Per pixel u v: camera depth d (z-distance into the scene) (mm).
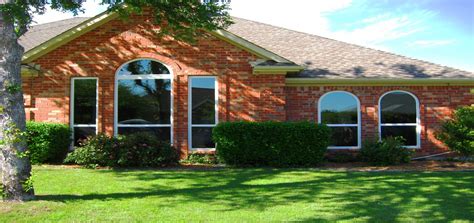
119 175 10703
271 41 18484
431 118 15211
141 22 14148
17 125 7352
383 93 15234
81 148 12516
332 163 13906
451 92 15258
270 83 14109
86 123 14156
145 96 14164
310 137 12758
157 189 8914
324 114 15180
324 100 15250
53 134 12906
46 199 7648
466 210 7105
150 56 14086
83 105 14188
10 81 7359
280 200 7852
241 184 9555
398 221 6414
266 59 14070
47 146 12734
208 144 14094
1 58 7379
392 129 15242
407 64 16203
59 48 14133
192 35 12328
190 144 14031
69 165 12844
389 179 10203
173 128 13961
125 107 14133
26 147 7492
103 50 14125
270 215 6707
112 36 14141
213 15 11711
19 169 7320
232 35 13969
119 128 14078
